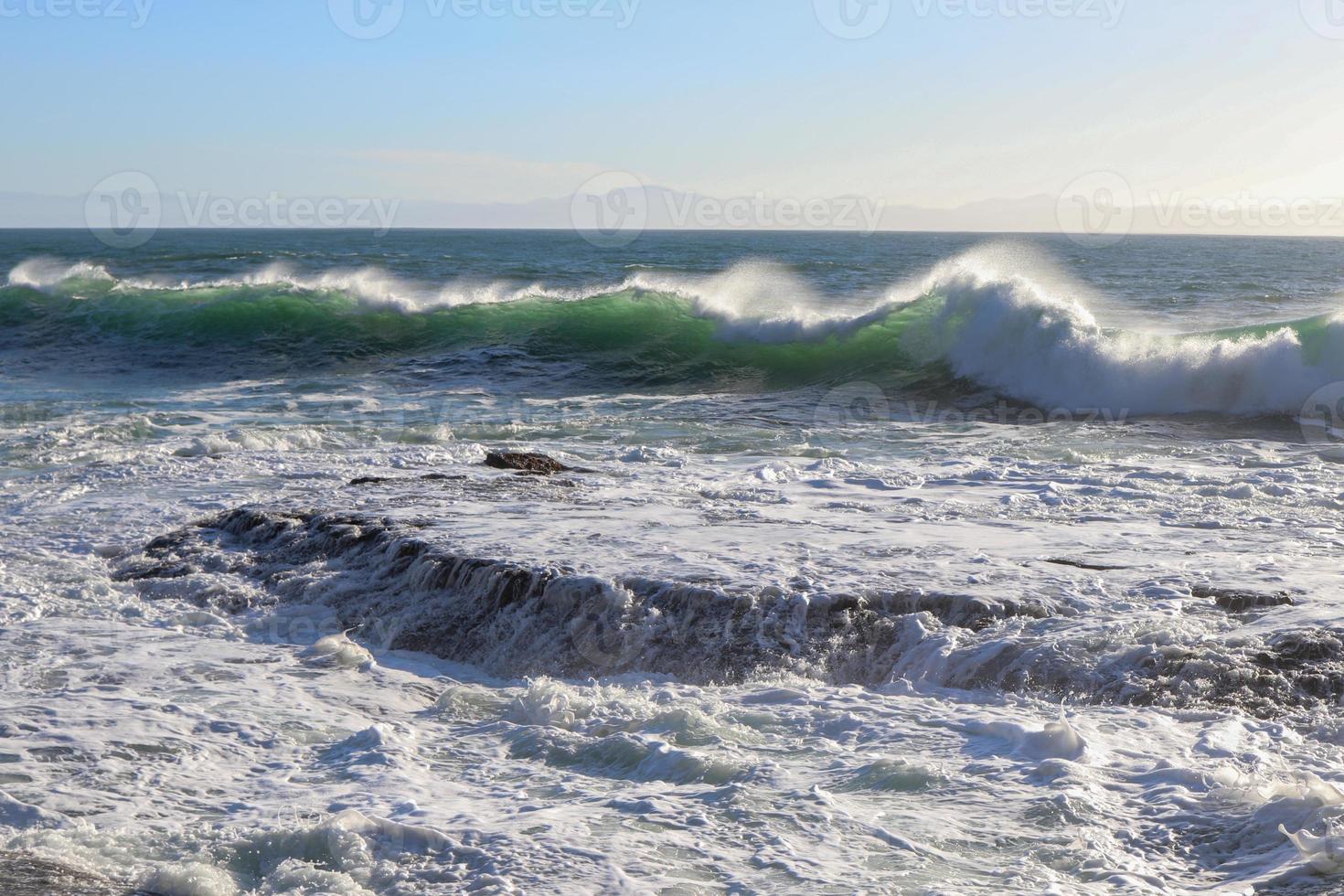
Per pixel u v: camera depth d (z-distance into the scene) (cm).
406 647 669
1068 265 6725
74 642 654
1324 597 623
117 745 482
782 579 667
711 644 617
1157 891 326
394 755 469
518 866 348
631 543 763
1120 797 398
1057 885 331
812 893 328
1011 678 553
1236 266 6825
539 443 1357
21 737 489
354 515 864
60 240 14125
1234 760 435
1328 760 436
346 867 356
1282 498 929
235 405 1736
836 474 1091
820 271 5269
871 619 623
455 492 982
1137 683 531
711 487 1011
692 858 354
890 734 474
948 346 1906
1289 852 340
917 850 357
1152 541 773
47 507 999
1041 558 723
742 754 453
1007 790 406
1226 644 555
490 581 693
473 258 7306
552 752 468
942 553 734
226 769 459
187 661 621
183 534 875
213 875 345
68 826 397
